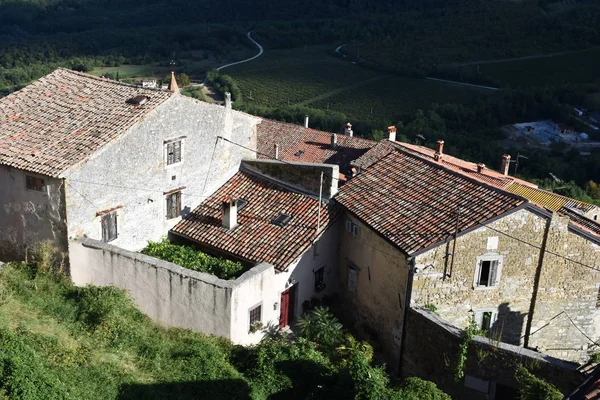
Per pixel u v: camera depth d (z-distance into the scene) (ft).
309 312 75.36
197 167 79.77
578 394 40.27
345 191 77.71
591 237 68.90
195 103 77.25
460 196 70.33
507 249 67.36
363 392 52.90
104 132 69.77
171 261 71.87
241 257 72.84
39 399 46.96
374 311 72.38
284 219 76.23
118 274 66.39
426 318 63.72
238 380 57.82
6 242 70.49
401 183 76.28
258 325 67.97
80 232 67.26
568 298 70.90
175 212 78.74
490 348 58.80
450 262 65.98
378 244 70.54
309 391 58.80
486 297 68.69
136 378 54.34
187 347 60.85
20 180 66.95
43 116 74.95
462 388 61.05
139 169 72.28
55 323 59.36
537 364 56.75
